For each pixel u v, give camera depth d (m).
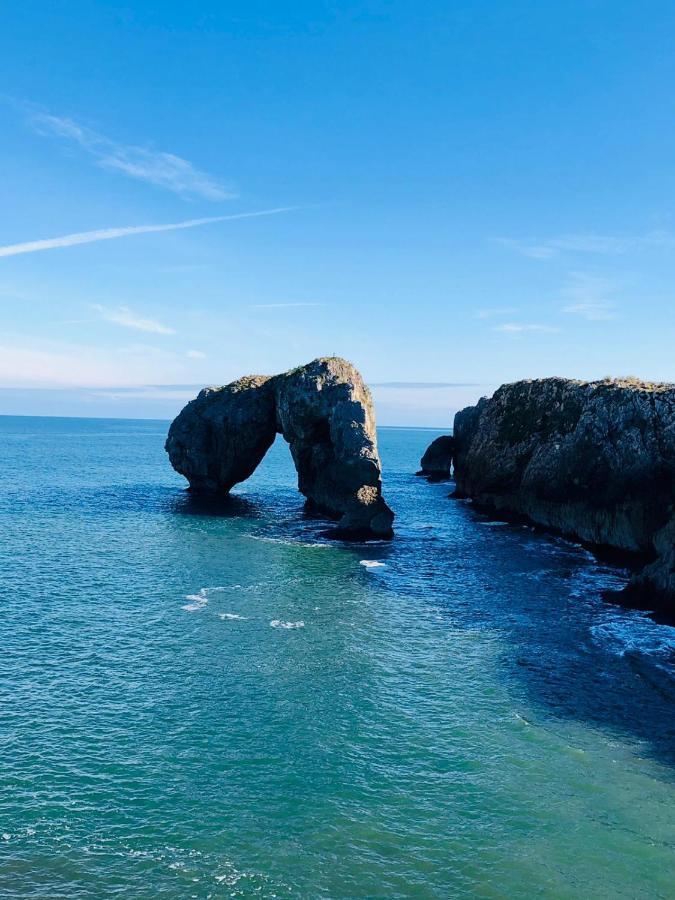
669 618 37.53
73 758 21.16
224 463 84.50
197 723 23.78
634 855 17.20
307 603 39.28
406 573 47.91
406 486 110.81
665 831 18.22
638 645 33.31
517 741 23.14
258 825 18.16
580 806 19.34
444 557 53.84
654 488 51.91
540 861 16.91
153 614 35.94
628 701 26.70
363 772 20.92
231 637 32.81
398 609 38.72
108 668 28.38
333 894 15.64
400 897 15.59
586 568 51.19
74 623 33.94
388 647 32.22
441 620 36.84
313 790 19.84
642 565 52.00
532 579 47.16
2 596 38.00
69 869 16.27
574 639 34.09
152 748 21.95
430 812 18.91
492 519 75.06
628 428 55.22
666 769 21.52
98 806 18.77
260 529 63.41
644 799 19.75
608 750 22.69
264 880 16.06
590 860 16.98
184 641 31.98
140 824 18.05
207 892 15.63
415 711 25.33
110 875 16.11
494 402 87.75
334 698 26.22
